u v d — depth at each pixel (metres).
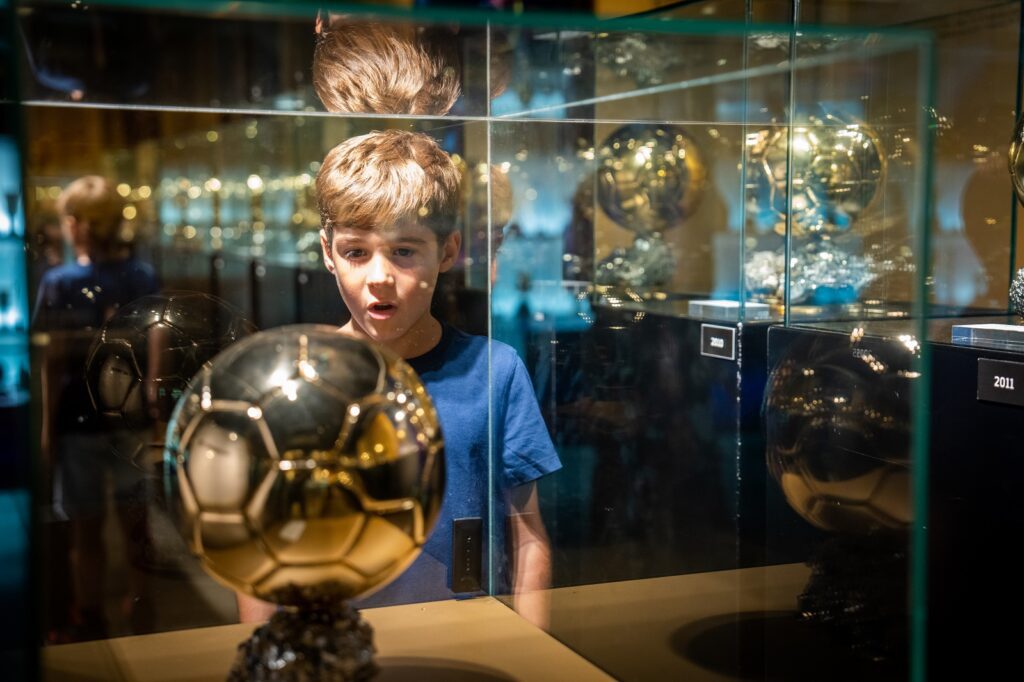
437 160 0.88
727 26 1.07
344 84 0.86
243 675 0.68
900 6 1.89
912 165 1.54
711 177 1.86
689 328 1.15
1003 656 1.52
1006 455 1.50
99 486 0.75
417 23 0.88
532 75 1.01
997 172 2.24
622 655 1.00
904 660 1.03
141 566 0.76
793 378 1.18
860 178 1.62
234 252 0.83
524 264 1.00
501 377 0.95
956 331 1.69
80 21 0.76
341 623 0.68
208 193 0.82
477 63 0.91
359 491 0.62
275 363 0.63
